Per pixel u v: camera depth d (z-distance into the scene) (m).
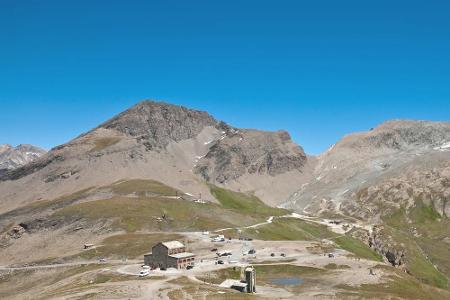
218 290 138.62
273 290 149.50
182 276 163.88
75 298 130.88
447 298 174.88
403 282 174.88
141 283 149.12
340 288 156.12
